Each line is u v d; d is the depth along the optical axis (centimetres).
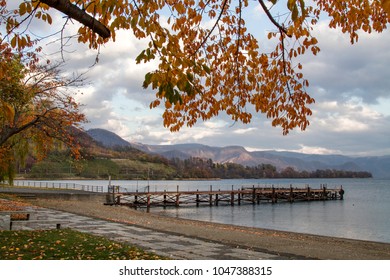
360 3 634
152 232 1505
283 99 685
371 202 6994
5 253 888
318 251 1332
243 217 4222
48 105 1903
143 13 500
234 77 713
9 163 3044
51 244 1037
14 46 503
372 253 1392
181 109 665
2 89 1571
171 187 12569
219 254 1099
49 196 3947
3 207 2094
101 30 490
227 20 708
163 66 458
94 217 2075
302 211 5056
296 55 658
